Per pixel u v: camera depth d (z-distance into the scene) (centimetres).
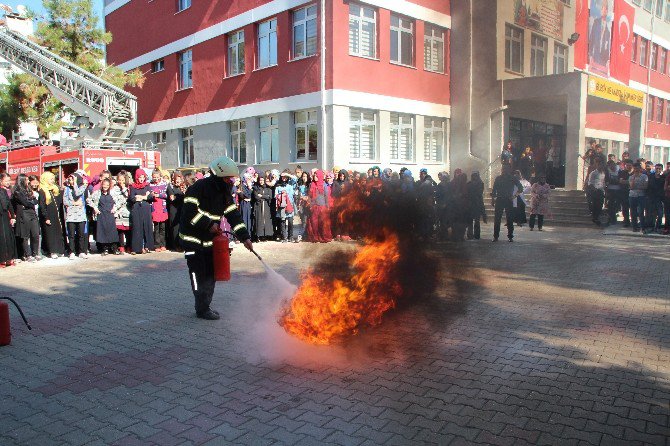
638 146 2178
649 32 3181
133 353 498
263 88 1856
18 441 332
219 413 369
